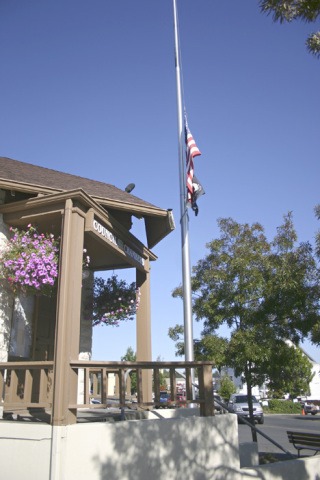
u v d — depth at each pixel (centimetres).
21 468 525
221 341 989
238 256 1024
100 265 1016
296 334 988
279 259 1003
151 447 566
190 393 692
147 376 884
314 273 954
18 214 713
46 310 869
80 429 526
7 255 673
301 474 729
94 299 947
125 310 935
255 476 662
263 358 924
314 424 2753
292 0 623
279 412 4381
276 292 961
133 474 543
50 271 671
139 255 939
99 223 745
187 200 986
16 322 754
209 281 1054
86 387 596
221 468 627
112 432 543
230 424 658
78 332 603
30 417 628
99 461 525
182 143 1053
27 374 589
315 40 677
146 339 916
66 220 651
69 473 507
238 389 4644
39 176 849
